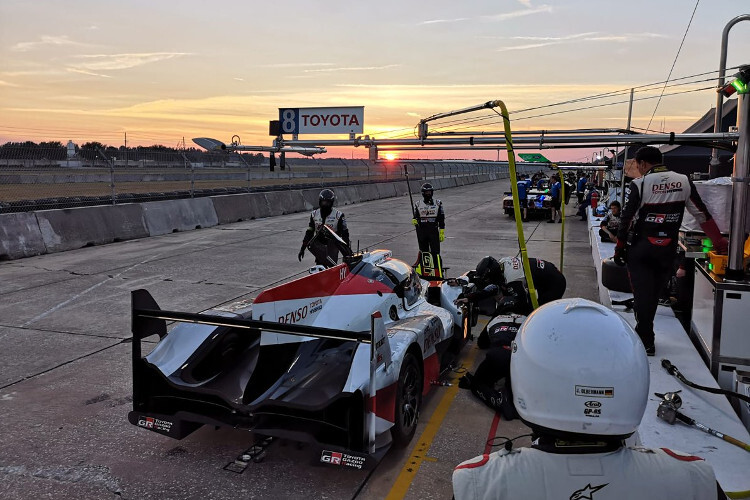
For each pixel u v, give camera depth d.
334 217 8.00
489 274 4.99
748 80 3.56
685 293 5.49
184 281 9.08
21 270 9.99
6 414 4.29
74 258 11.30
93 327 6.55
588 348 1.35
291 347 3.66
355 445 3.21
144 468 3.53
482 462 1.42
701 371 3.69
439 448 3.80
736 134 4.15
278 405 3.25
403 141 5.60
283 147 8.94
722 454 2.71
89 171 29.81
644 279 3.89
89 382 4.92
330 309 4.01
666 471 1.33
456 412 4.39
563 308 1.49
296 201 22.62
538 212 19.22
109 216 13.78
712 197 4.36
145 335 3.66
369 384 3.07
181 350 3.81
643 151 3.88
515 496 1.34
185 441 3.89
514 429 4.09
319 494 3.25
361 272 4.42
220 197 18.19
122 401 4.54
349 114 8.96
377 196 31.00
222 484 3.35
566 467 1.34
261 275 9.59
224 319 3.48
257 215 19.75
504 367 4.28
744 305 3.73
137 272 9.82
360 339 3.14
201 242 13.68
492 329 4.80
